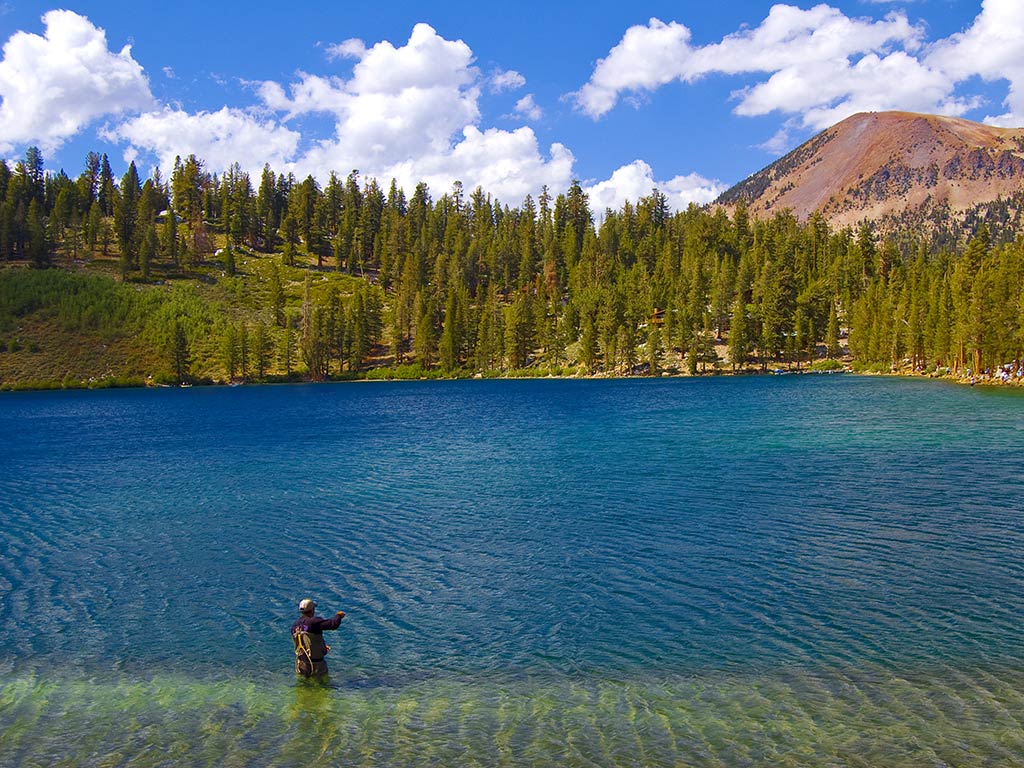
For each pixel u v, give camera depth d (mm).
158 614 21219
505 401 112188
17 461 54875
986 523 28375
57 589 23641
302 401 124312
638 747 13281
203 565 25922
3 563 26688
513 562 25250
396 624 19938
